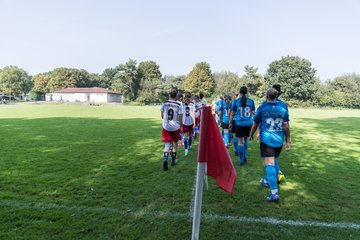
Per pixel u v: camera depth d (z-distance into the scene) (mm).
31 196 4934
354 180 6277
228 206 4633
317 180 6258
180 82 93062
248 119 7523
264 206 4672
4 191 5172
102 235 3604
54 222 3932
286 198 5078
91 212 4293
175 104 7121
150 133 13602
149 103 71875
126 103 69750
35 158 7965
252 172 6945
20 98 100938
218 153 2791
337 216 4305
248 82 78250
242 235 3682
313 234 3732
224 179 2725
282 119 5121
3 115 24891
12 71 100375
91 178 6082
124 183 5754
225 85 82125
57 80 103188
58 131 13992
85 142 10836
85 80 110375
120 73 84562
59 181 5824
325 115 33062
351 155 9148
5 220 3963
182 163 7727
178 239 3531
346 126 19094
